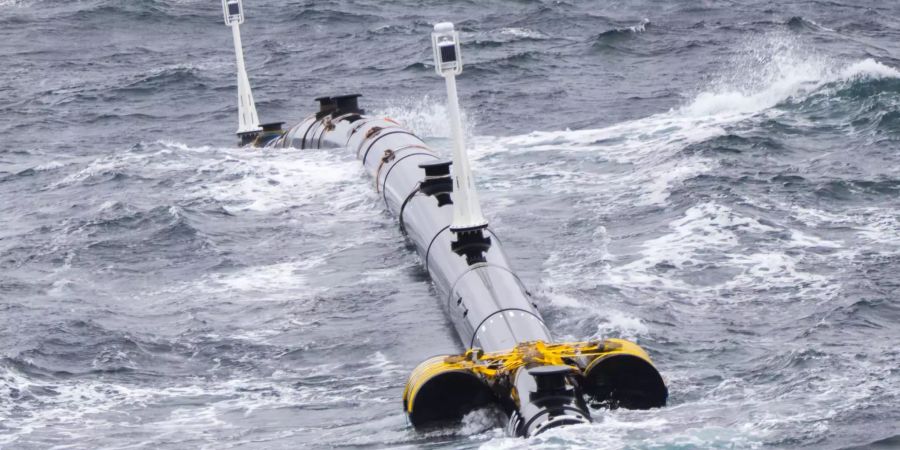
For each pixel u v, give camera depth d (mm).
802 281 83062
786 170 110375
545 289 85000
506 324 72062
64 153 154250
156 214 110500
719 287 83625
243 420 67875
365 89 184750
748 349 72125
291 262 97375
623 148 128375
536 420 60250
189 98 189875
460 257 81875
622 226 99375
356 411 68000
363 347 78375
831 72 164375
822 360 68125
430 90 179875
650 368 63781
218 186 120812
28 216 116188
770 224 95125
